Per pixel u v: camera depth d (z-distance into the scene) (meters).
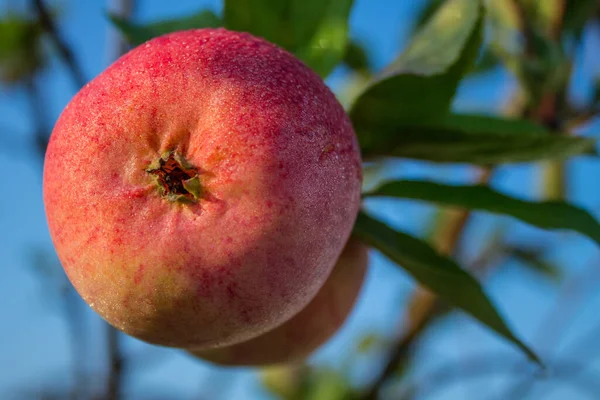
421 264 0.32
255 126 0.26
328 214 0.27
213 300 0.26
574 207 0.33
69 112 0.27
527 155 0.32
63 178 0.26
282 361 0.34
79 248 0.26
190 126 0.26
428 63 0.31
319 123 0.27
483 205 0.33
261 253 0.26
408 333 0.48
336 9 0.34
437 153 0.32
